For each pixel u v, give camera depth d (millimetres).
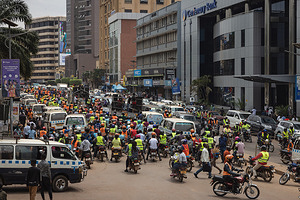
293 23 48594
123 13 126000
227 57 63406
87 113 39031
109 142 27516
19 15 38562
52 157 14977
